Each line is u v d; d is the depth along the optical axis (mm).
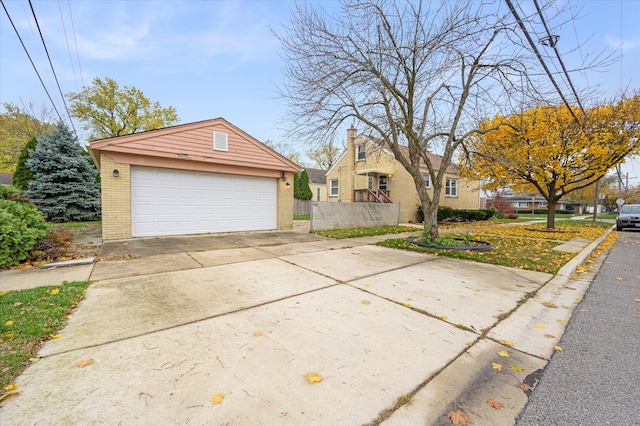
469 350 2529
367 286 4211
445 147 8211
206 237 8602
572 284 4707
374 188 19406
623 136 10320
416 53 6973
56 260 5340
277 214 10867
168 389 1890
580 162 11109
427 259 6215
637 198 48875
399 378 2090
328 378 2055
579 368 2307
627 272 5539
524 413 1795
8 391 1826
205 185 9203
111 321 2875
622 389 2043
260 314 3127
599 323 3180
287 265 5371
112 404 1743
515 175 12531
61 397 1792
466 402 1875
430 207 7977
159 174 8391
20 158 13758
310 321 2984
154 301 3434
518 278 4840
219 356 2295
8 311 2996
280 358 2293
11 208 5324
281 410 1730
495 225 15969
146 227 8242
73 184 13492
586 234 11297
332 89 7266
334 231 10883
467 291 4105
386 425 1657
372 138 8797
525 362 2383
